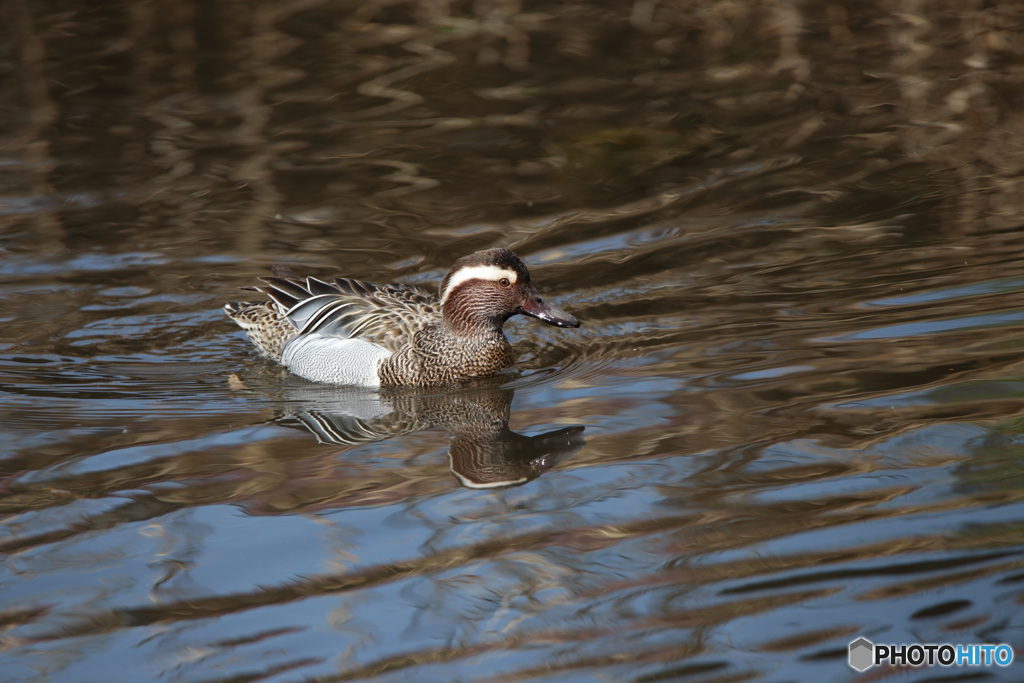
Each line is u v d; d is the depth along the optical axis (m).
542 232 15.95
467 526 9.01
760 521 8.69
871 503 8.79
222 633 7.73
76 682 7.27
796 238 15.17
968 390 10.61
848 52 22.45
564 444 10.46
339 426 11.43
